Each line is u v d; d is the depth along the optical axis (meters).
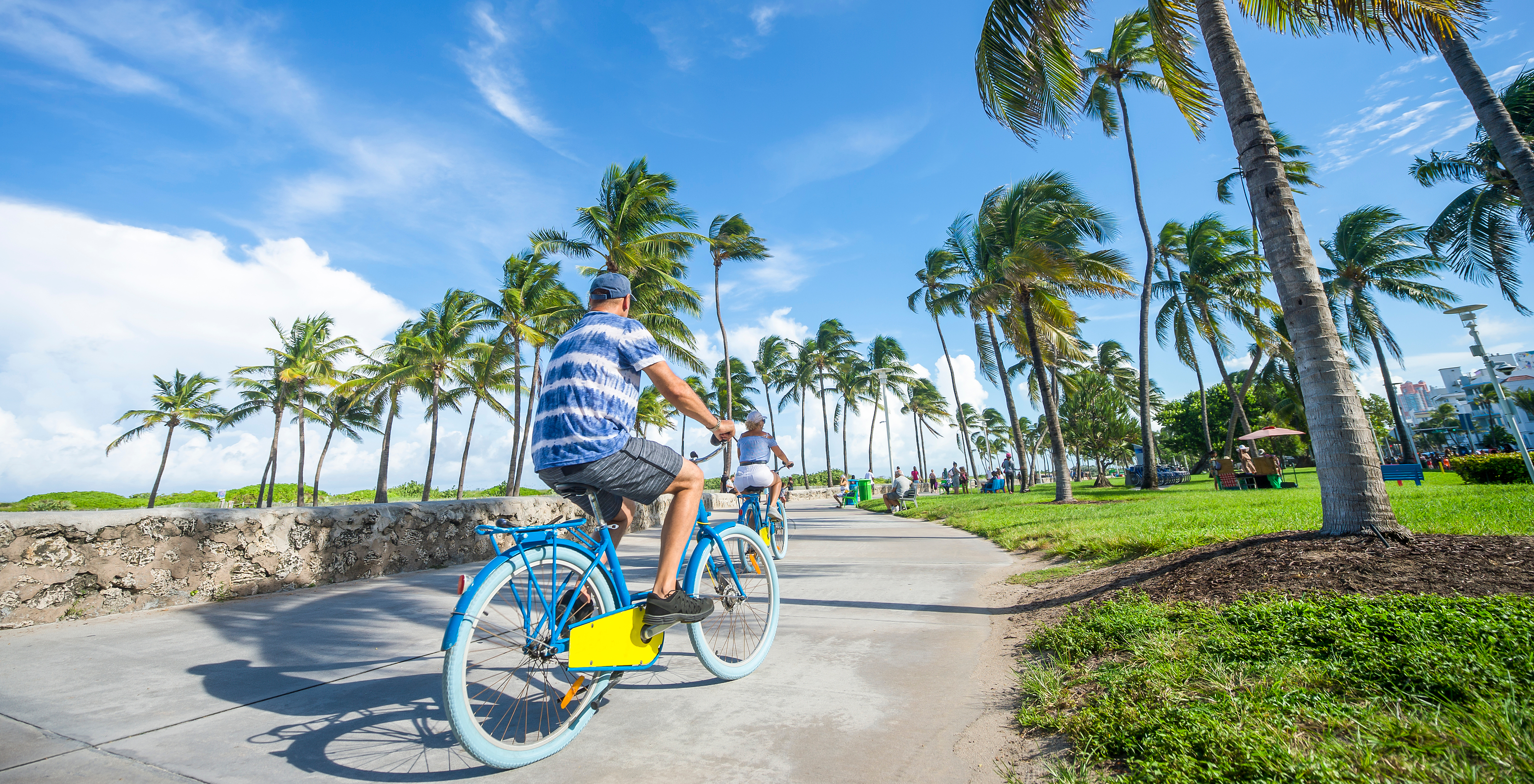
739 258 33.03
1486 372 12.45
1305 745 1.93
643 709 2.82
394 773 2.20
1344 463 4.42
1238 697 2.31
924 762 2.26
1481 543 3.97
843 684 3.12
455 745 2.43
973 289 20.95
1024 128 7.29
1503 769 1.67
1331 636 2.79
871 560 7.70
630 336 2.63
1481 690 2.15
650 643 2.79
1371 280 28.14
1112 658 3.11
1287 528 6.01
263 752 2.35
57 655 3.59
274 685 3.09
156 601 4.83
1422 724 1.95
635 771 2.22
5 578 4.15
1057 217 18.56
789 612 4.86
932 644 3.83
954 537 10.55
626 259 23.67
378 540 6.62
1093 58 21.39
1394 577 3.63
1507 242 16.80
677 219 25.16
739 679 3.22
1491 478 12.89
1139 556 5.93
